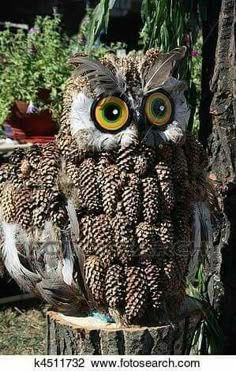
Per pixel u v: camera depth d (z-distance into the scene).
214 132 1.43
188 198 1.23
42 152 1.22
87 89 1.17
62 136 1.21
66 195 1.19
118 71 1.17
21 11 4.87
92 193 1.18
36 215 1.19
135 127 1.17
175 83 1.20
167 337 1.22
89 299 1.22
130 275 1.19
